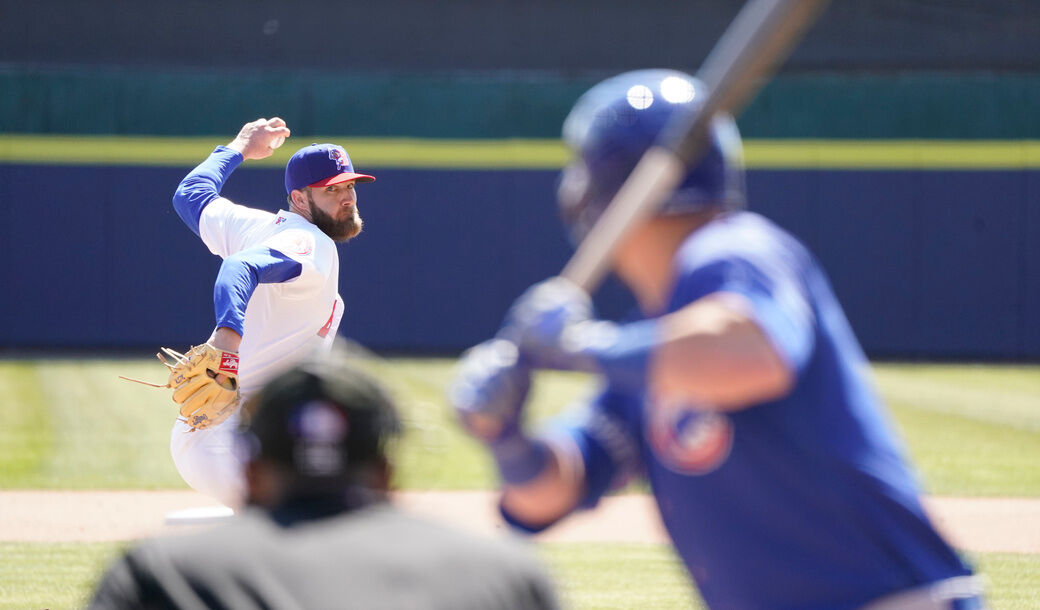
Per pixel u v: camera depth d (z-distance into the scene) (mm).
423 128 68125
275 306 18188
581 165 8156
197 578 6434
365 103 67875
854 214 67812
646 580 23344
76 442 41125
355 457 6691
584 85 68250
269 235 19078
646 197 7297
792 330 6828
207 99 67500
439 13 69062
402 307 68250
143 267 67625
